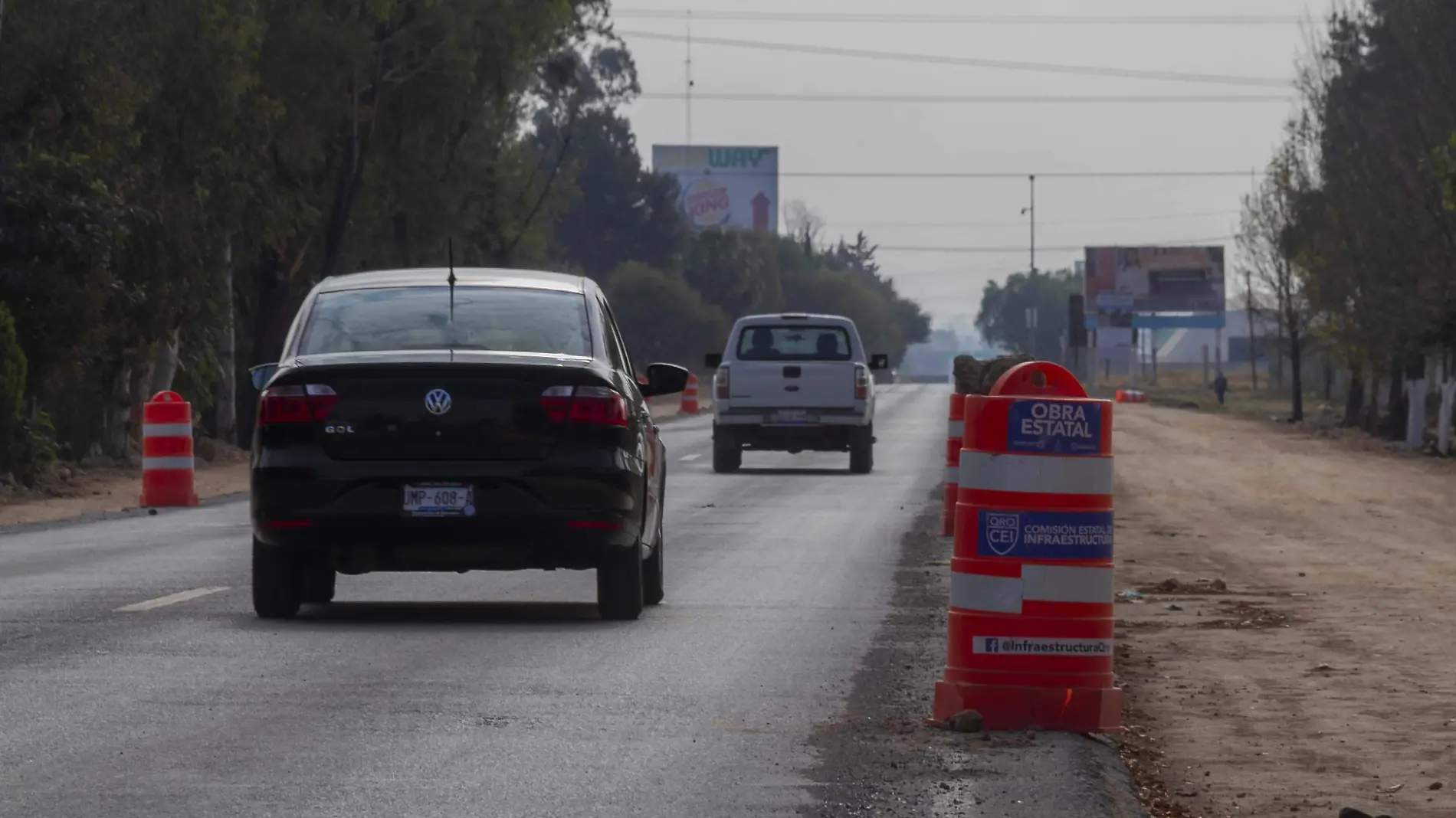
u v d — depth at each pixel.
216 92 66.69
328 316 23.06
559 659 19.97
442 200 86.50
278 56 74.62
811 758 14.85
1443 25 81.44
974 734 15.87
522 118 99.75
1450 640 23.84
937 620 24.03
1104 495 16.17
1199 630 24.91
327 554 22.23
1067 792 13.61
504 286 23.64
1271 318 137.12
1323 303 111.25
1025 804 13.25
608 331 23.69
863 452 61.75
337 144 80.19
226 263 70.88
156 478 46.94
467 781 13.92
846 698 17.80
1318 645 23.36
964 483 16.31
